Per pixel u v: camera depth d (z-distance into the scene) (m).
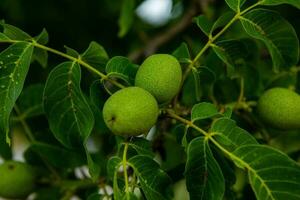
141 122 2.22
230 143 2.24
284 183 2.12
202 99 2.87
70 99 2.39
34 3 4.30
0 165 3.01
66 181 3.03
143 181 2.26
